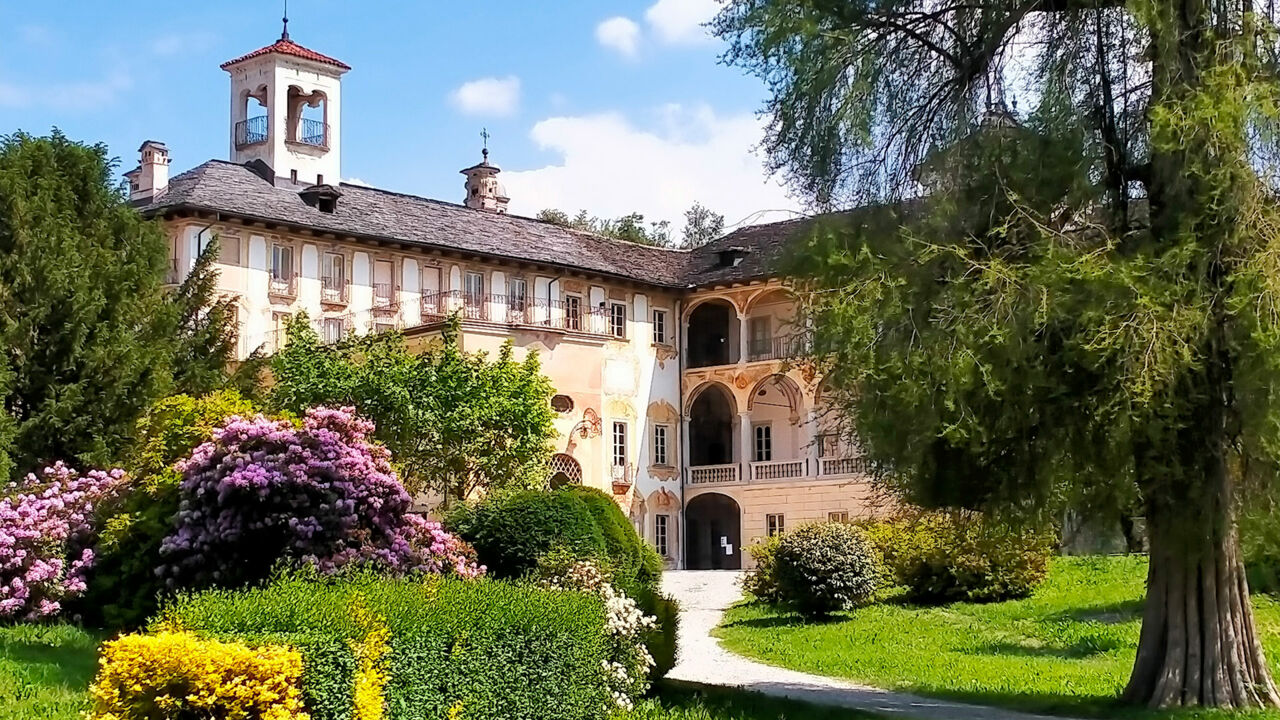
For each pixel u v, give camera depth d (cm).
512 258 4544
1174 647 1564
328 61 5075
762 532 4881
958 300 1395
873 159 1594
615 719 1347
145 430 2039
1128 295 1340
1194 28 1456
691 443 5247
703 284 5022
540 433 3128
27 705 1195
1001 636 2431
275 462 1669
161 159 4538
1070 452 1439
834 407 1638
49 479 2216
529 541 1870
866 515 4356
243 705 875
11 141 2830
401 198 4625
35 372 2544
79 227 2789
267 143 4922
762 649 2323
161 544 1716
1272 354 1300
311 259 4131
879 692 1792
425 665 1019
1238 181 1359
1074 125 1488
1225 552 1565
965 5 1569
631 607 1506
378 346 3083
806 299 1593
